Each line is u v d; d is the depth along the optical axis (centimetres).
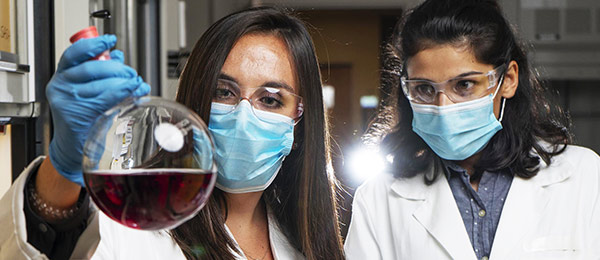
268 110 120
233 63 117
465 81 149
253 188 123
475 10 152
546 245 154
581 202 158
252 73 117
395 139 174
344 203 175
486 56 149
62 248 90
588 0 473
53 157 82
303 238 130
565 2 475
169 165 79
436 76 149
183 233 121
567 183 161
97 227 91
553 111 182
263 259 131
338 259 133
